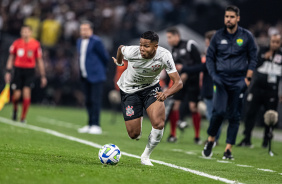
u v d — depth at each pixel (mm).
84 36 28609
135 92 16062
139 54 15383
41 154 16828
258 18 43594
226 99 19719
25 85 31031
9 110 42312
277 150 24656
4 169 12977
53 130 27750
